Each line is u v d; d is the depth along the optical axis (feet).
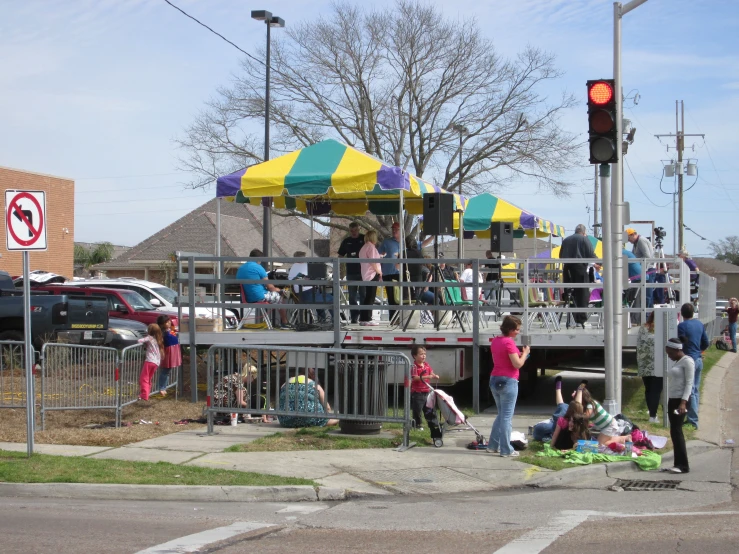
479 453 35.04
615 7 38.29
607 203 37.99
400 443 36.40
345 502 27.91
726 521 24.88
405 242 51.65
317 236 159.63
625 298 52.60
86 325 57.06
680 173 158.81
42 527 23.34
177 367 48.73
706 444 39.29
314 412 38.06
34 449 34.37
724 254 352.08
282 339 47.26
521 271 54.75
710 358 82.74
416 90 116.98
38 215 32.48
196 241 151.84
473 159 117.50
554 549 21.45
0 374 43.11
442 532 23.45
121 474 29.55
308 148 48.65
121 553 20.58
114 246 203.62
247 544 21.80
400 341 46.19
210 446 35.50
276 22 84.23
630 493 29.73
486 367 50.57
